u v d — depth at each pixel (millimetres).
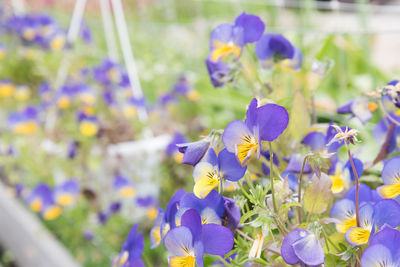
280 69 436
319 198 338
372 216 321
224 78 420
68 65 1341
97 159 1080
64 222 1075
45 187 1050
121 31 1182
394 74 1217
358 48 1040
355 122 648
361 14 977
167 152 992
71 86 1181
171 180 1008
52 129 1178
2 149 1247
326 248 336
